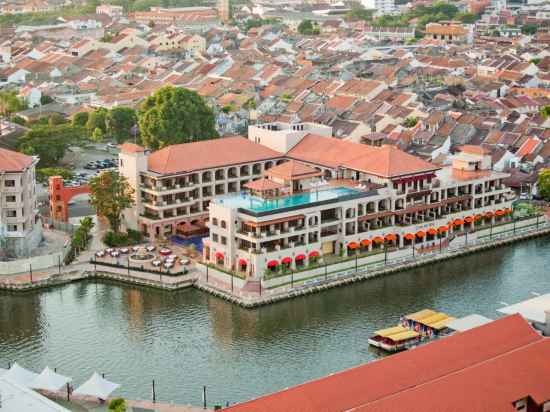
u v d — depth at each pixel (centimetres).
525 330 17450
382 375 15475
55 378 17400
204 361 19350
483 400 14825
